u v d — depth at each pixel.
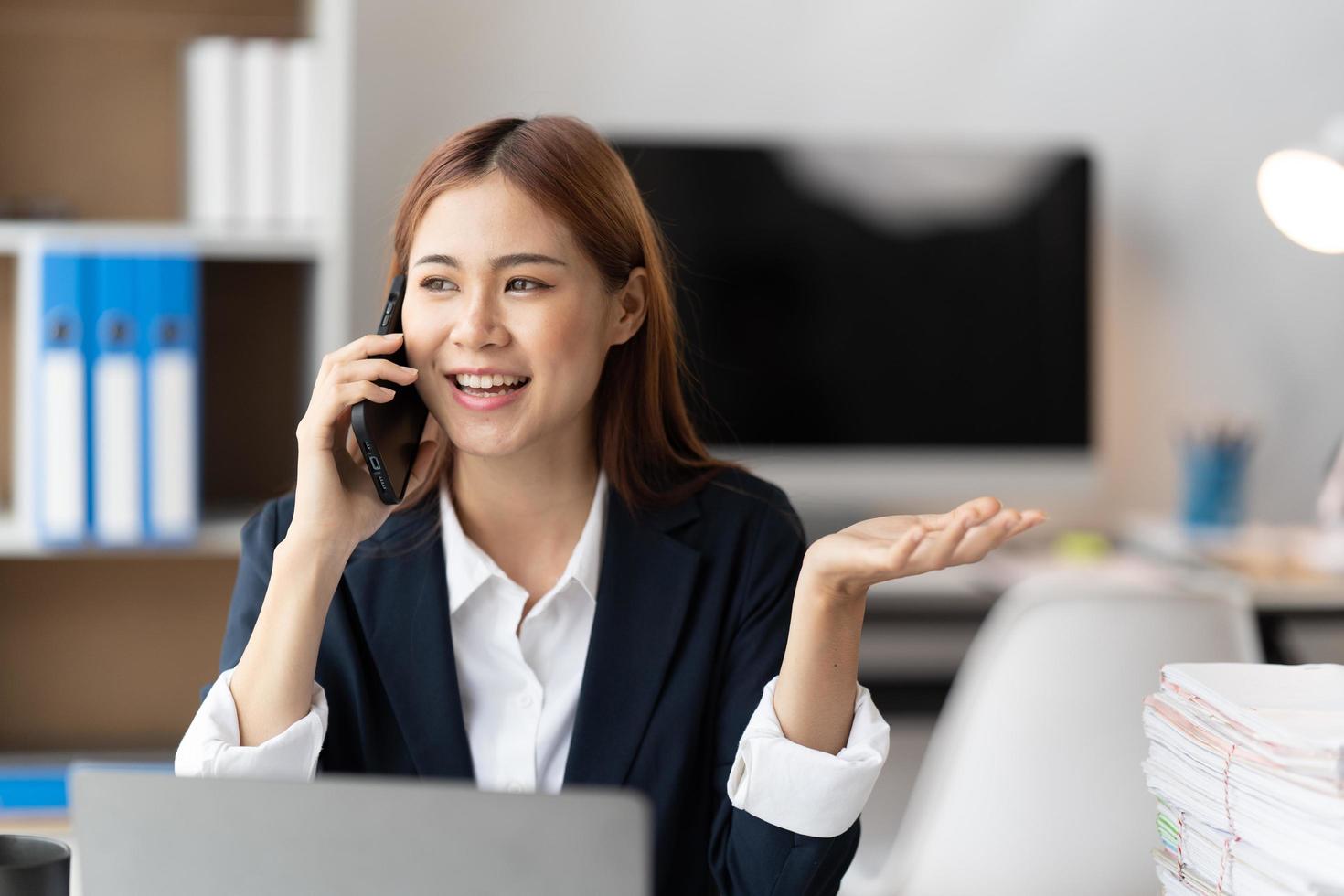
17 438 3.47
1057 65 4.47
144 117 3.52
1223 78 4.54
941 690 4.37
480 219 1.44
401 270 1.58
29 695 3.58
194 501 3.08
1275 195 2.17
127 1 3.49
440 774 1.52
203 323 3.58
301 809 1.02
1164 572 3.80
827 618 1.34
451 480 1.62
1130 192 4.54
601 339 1.53
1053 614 2.22
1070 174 4.40
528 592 1.60
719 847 1.52
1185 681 1.24
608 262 1.51
